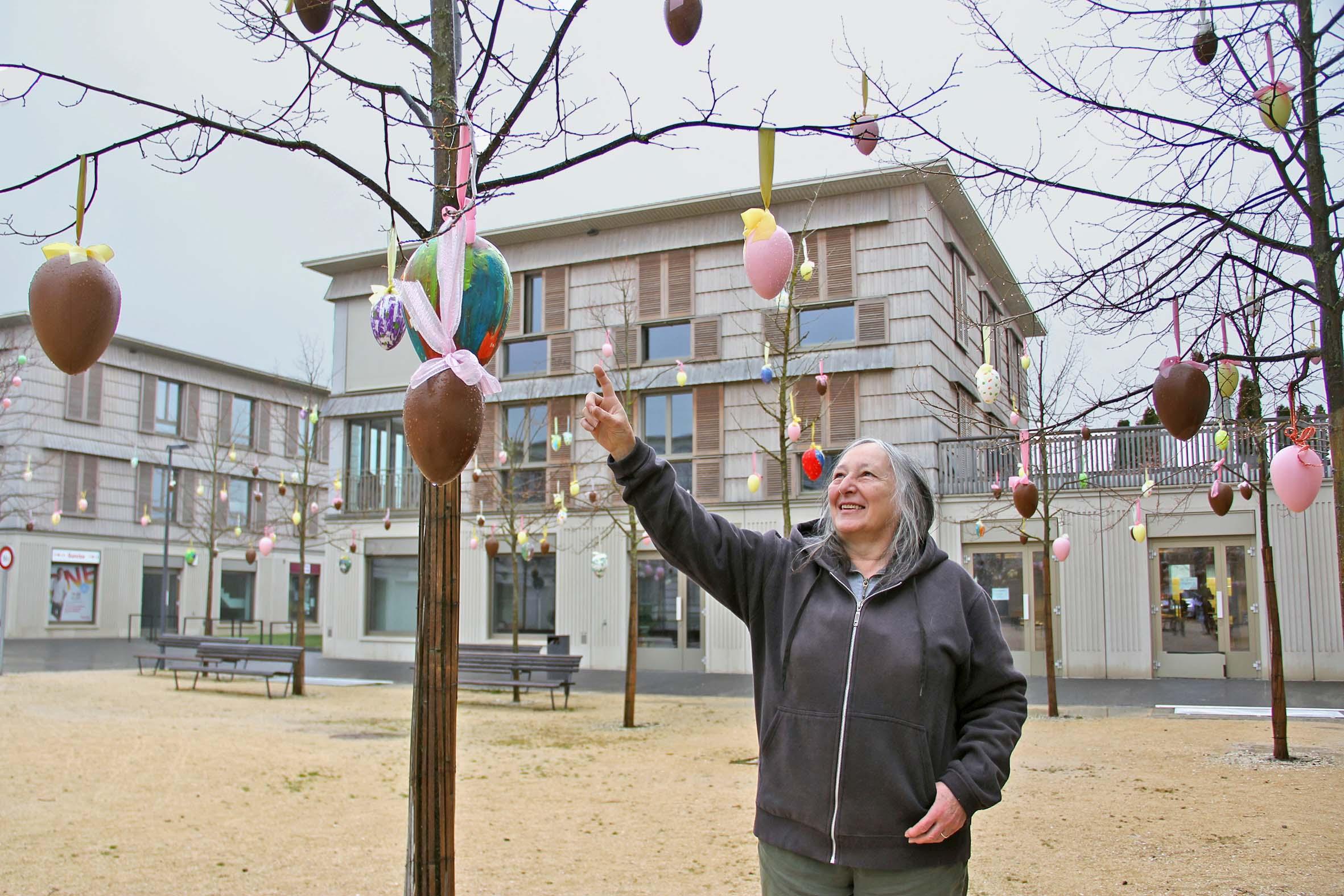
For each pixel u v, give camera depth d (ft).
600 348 73.87
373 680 64.28
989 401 20.42
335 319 85.35
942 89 11.69
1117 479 58.90
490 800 25.68
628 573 71.20
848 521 8.61
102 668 70.49
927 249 64.90
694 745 35.99
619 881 18.03
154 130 9.93
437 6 11.72
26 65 9.55
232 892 17.24
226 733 37.65
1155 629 58.18
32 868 18.56
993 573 62.03
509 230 75.05
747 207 69.97
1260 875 17.42
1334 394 14.10
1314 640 55.11
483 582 75.25
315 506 84.12
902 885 7.77
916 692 8.05
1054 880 17.42
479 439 7.98
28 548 108.58
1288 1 13.73
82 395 113.80
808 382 66.33
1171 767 28.86
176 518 122.72
